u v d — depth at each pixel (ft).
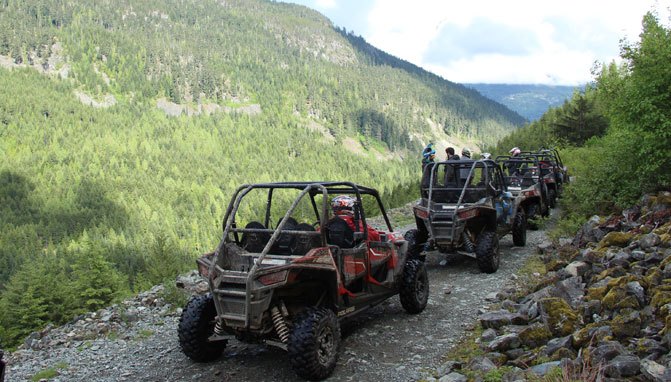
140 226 479.82
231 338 18.62
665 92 34.12
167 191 616.80
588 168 45.29
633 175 37.40
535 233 46.01
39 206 536.83
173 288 30.89
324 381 17.83
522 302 23.70
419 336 21.81
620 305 18.06
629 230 30.04
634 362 13.85
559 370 14.52
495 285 29.35
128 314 28.27
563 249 32.55
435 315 24.58
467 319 23.58
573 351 16.63
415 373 18.08
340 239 20.99
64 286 90.43
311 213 48.21
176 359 21.11
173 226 480.64
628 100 35.86
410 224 58.85
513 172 55.72
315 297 20.20
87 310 77.20
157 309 29.50
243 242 20.79
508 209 37.42
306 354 17.11
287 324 18.56
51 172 651.66
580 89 137.49
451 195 35.35
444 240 32.68
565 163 92.63
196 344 19.52
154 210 536.42
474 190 34.55
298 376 18.30
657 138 33.94
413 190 148.87
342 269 20.38
